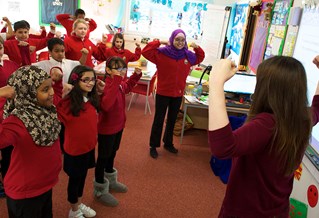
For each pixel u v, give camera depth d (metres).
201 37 6.63
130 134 4.04
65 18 4.49
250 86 3.62
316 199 2.04
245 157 1.07
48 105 1.55
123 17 6.63
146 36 6.75
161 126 3.42
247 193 1.08
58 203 2.47
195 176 3.16
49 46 2.90
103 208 2.48
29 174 1.54
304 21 2.54
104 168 2.47
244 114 3.69
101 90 2.15
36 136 1.48
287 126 0.97
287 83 0.96
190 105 3.62
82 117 1.97
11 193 1.56
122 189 2.72
